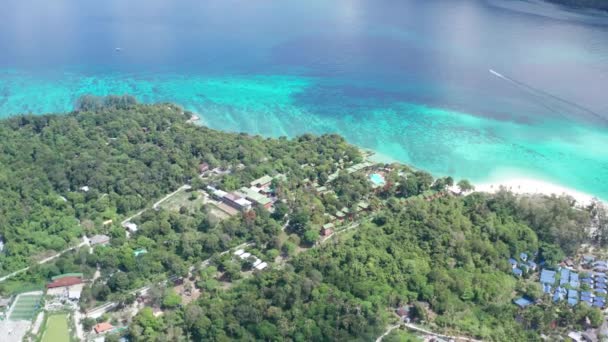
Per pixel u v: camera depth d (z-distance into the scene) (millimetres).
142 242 177250
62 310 154125
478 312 152500
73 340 143750
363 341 139500
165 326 145875
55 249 177000
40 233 181375
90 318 149000
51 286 160875
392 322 148875
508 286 161625
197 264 169625
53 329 147625
